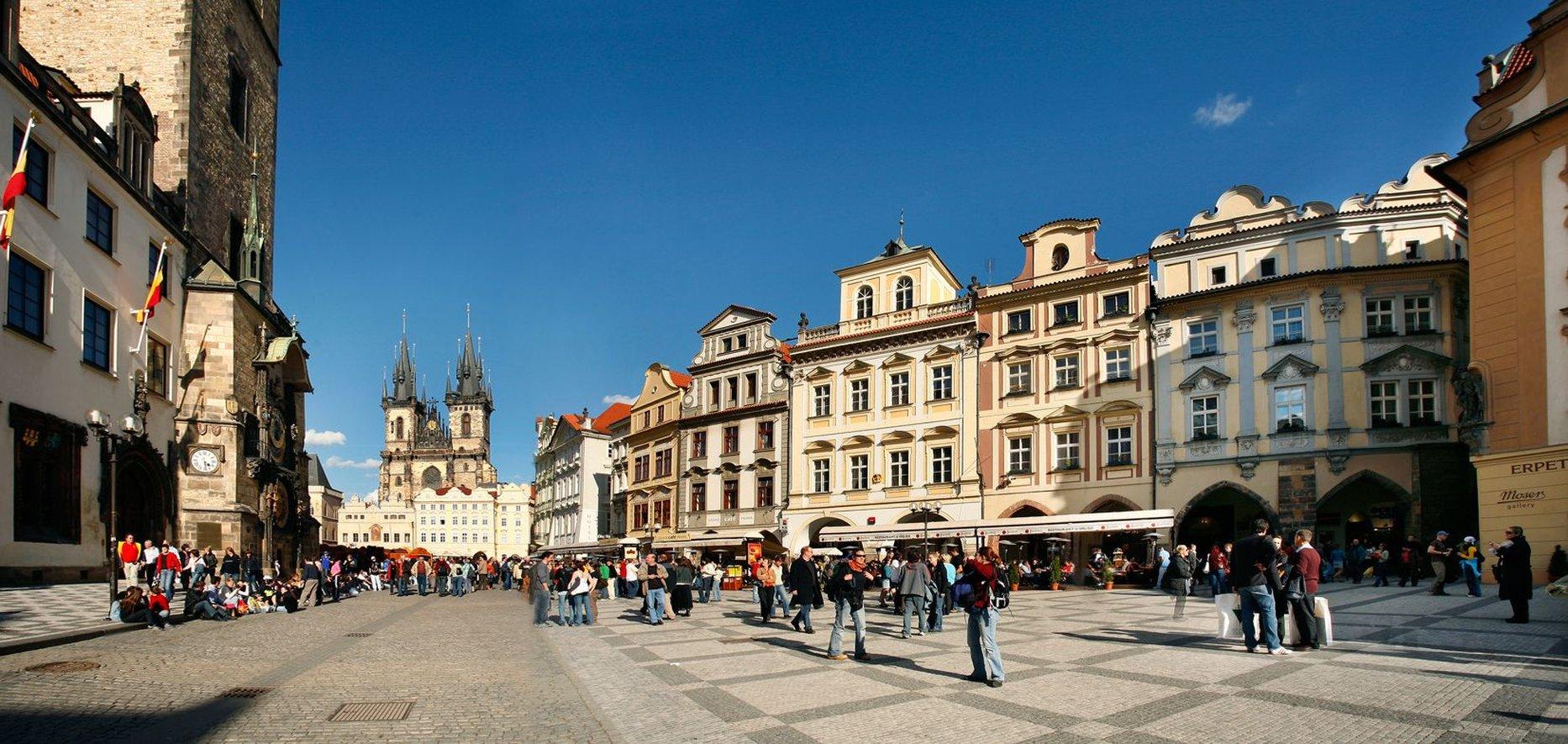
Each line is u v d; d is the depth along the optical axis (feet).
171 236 134.82
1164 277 150.20
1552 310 93.15
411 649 63.00
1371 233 134.62
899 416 173.27
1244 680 42.42
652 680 46.96
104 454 112.47
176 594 100.17
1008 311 163.84
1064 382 157.07
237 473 137.49
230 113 165.27
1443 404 126.93
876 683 44.65
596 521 288.51
